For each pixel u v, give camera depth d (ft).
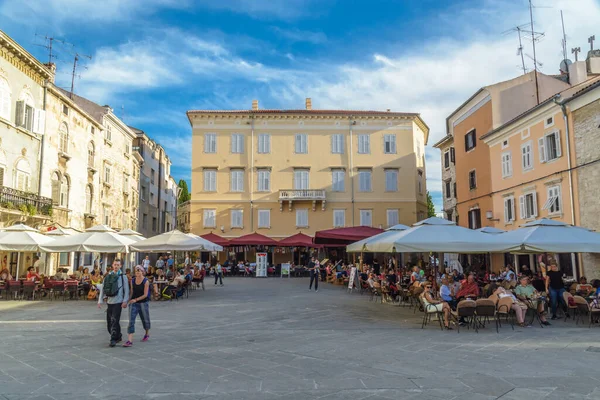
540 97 92.02
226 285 90.58
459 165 107.34
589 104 61.52
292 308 52.70
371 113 142.20
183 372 23.95
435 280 50.11
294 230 138.41
